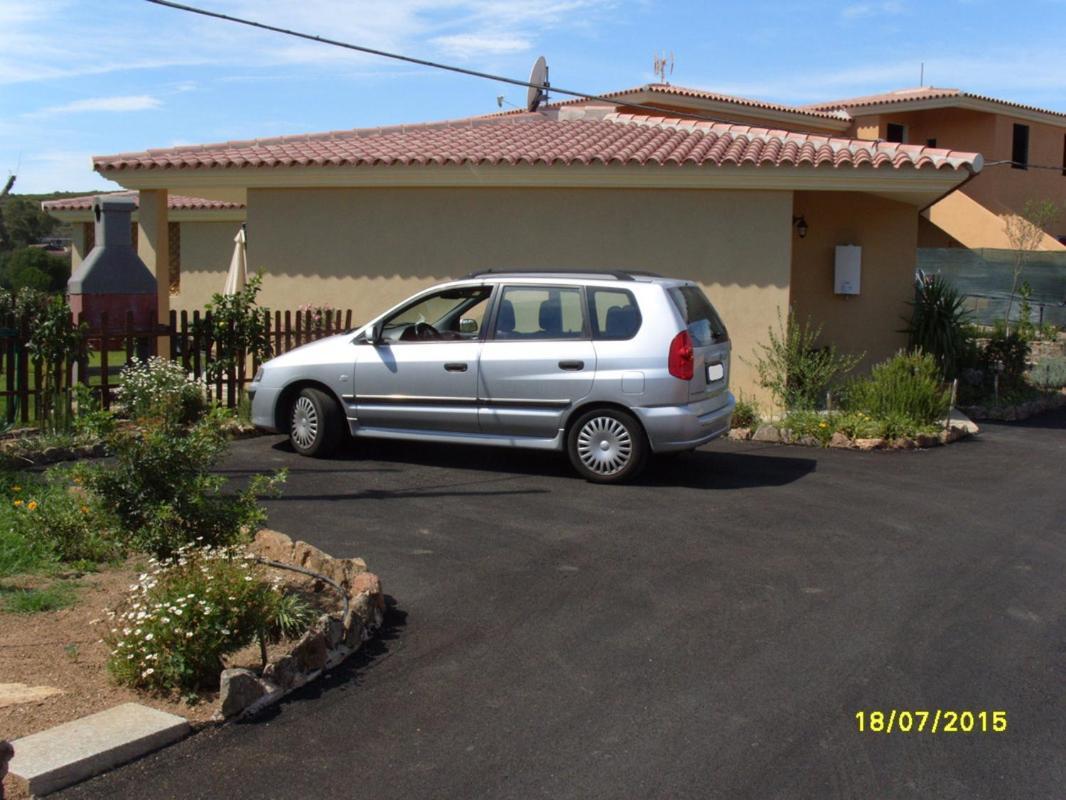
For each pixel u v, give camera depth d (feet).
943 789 13.84
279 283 50.31
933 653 18.44
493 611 20.21
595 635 19.04
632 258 45.39
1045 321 82.64
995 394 50.19
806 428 38.99
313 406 33.99
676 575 22.58
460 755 14.53
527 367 31.48
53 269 82.28
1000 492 31.19
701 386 31.24
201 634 16.12
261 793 13.48
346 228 49.11
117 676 16.19
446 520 26.81
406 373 32.83
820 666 17.78
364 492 29.68
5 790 13.05
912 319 51.03
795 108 81.56
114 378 38.45
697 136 50.57
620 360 30.66
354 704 16.08
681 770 14.19
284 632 17.89
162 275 51.78
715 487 31.07
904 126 97.91
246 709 15.65
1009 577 22.84
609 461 31.14
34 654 17.21
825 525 26.89
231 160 48.47
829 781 13.98
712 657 18.08
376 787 13.66
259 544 22.34
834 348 47.01
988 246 86.74
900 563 23.71
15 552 21.52
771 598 21.18
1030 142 97.86
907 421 39.22
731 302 44.19
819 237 50.96
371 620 18.98
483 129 55.31
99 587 20.43
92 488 20.39
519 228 46.73
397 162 46.55
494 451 35.78
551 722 15.56
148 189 50.98
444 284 33.12
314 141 53.72
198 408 36.42
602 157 44.11
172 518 20.26
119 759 14.11
